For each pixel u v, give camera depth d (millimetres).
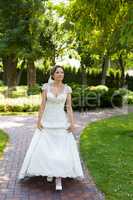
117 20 10219
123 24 9156
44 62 22844
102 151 8242
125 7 10031
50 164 5809
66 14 11844
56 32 21250
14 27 18641
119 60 26062
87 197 5531
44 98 5969
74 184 6074
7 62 21047
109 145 8891
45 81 29141
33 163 5875
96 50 12945
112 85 29062
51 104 5988
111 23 10367
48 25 20328
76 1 10609
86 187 5953
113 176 6426
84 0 10156
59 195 5598
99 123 12547
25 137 9922
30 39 18703
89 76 29469
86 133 10539
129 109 17062
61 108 6047
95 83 29344
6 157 7719
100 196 5574
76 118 13820
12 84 21031
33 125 11984
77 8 10688
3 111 15219
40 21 19250
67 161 5863
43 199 5426
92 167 6965
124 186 5922
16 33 18250
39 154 5871
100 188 5848
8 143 9117
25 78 29969
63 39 21984
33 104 15461
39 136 5977
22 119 13359
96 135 10219
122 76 27016
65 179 6281
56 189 5777
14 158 7652
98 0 9969
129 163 7250
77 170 5977
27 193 5652
